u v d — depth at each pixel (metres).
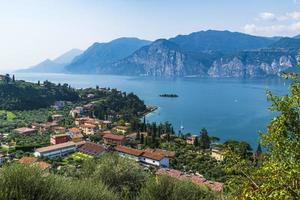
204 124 170.12
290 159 9.77
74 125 153.88
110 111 196.88
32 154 95.44
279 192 8.68
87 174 23.25
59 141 112.06
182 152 99.31
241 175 10.98
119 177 22.44
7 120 157.12
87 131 141.88
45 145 108.62
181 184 19.05
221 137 136.75
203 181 55.59
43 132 132.75
